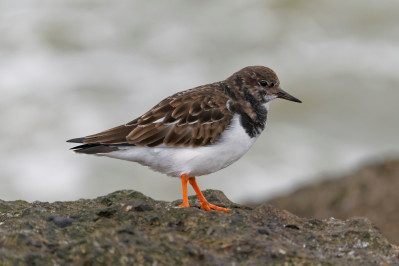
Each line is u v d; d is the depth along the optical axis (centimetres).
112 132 739
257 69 823
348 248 627
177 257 546
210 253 564
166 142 733
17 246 551
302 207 1370
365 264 585
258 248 579
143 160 744
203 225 627
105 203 756
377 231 670
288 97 832
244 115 778
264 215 691
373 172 1434
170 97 772
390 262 591
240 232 621
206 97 761
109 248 538
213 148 744
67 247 544
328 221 704
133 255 536
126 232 568
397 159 1484
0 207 726
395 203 1273
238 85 810
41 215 643
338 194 1375
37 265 520
